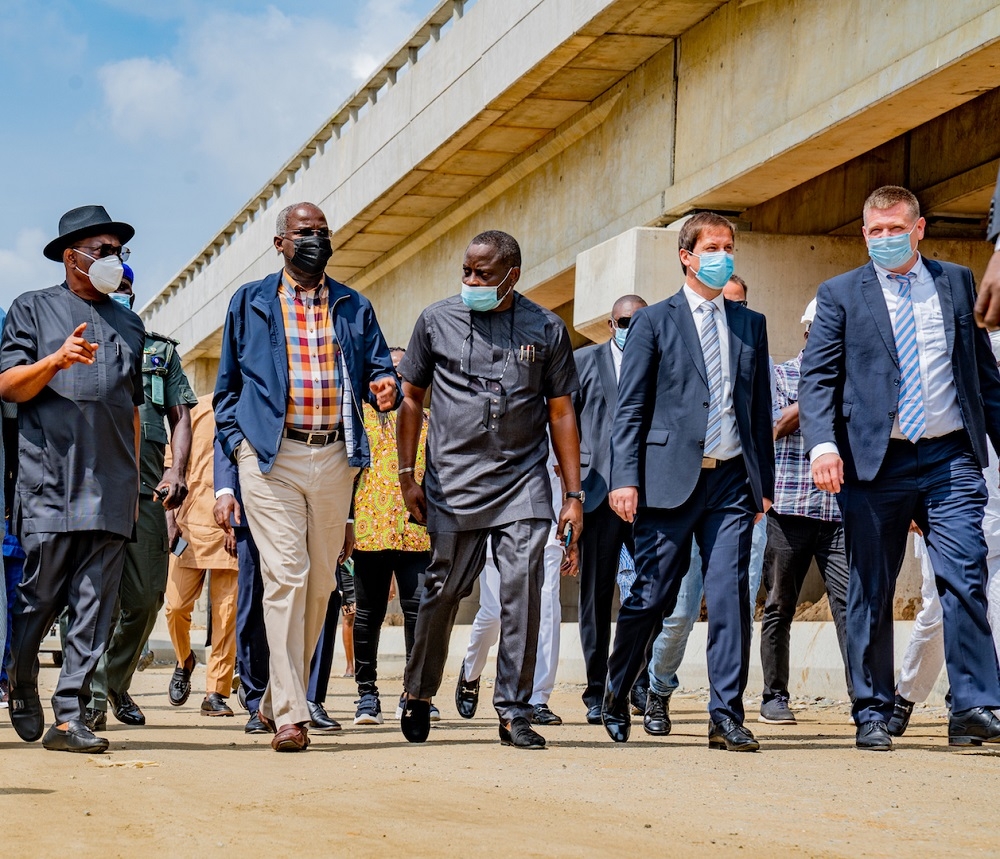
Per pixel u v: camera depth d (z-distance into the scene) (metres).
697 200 11.82
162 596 7.49
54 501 5.73
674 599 6.21
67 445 5.75
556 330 6.13
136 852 3.25
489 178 16.33
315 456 5.76
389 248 19.97
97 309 5.98
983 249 12.61
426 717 6.31
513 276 6.05
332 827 3.61
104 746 5.61
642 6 11.52
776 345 12.05
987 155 11.72
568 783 4.65
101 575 5.81
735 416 6.02
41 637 5.89
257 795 4.27
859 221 12.62
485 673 12.95
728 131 11.38
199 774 4.84
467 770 5.02
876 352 5.94
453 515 6.02
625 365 6.18
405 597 7.68
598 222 13.66
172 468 7.18
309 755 5.60
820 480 5.87
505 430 6.00
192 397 7.58
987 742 6.02
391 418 7.71
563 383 6.18
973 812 4.05
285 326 5.84
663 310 6.19
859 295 6.00
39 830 3.56
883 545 5.97
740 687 5.88
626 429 6.12
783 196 12.40
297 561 5.74
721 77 11.51
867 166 12.71
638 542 6.17
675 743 6.30
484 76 13.96
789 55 10.65
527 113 14.07
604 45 12.39
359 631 7.67
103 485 5.77
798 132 10.36
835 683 9.45
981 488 5.89
